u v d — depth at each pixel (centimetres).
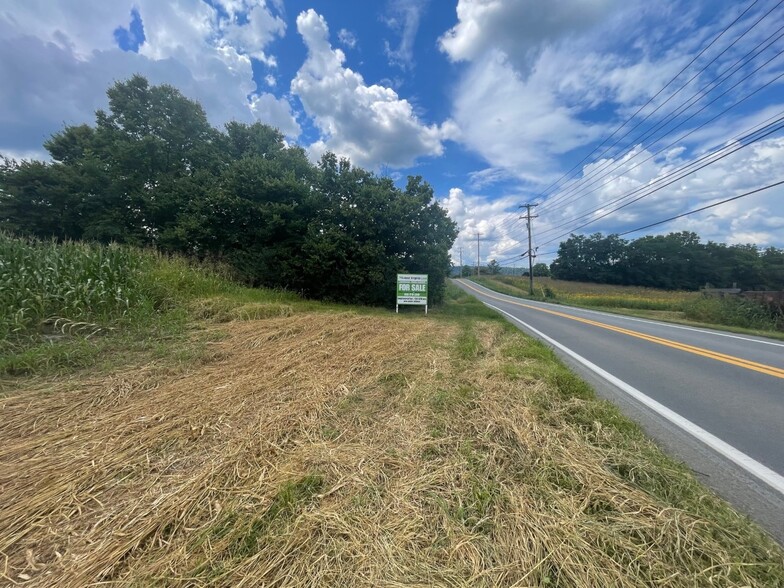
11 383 314
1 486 180
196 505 169
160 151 1642
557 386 360
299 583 132
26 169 1574
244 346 476
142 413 269
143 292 620
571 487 194
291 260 1283
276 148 1698
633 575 139
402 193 1449
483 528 163
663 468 215
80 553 142
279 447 226
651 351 661
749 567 144
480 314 1319
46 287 499
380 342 546
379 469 206
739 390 419
